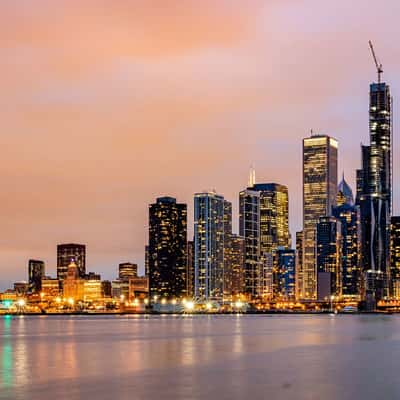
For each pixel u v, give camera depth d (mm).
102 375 116375
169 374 117750
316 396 93875
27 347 184375
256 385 104188
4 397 92312
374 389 100312
